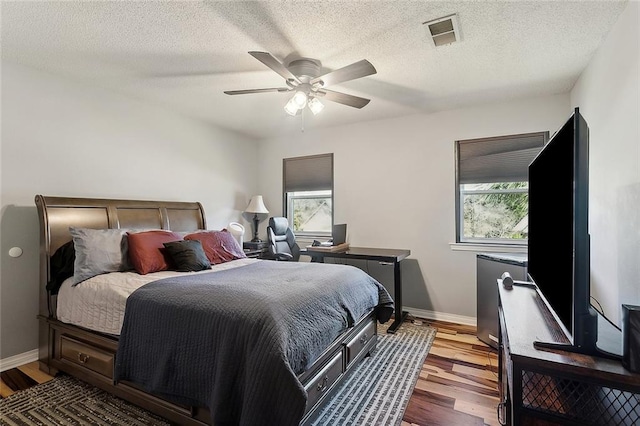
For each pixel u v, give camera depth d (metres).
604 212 2.05
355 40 2.11
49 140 2.62
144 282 2.04
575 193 1.07
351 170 4.16
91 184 2.90
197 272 2.49
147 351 1.68
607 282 1.99
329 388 1.84
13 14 1.83
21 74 2.47
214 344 1.49
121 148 3.14
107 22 1.92
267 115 3.80
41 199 2.44
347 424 1.75
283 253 4.07
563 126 1.27
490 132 3.37
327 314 1.83
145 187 3.36
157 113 3.49
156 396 1.72
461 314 3.48
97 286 2.06
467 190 3.57
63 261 2.37
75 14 1.84
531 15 1.83
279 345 1.37
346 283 2.26
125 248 2.49
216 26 1.96
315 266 2.72
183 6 1.77
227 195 4.42
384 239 3.93
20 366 2.42
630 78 1.67
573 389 1.07
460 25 1.94
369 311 2.54
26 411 1.86
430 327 3.31
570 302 1.14
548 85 2.87
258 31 2.01
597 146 2.19
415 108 3.52
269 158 4.88
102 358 1.97
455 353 2.66
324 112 3.67
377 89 2.98
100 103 2.97
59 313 2.22
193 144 3.92
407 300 3.76
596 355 1.05
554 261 1.40
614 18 1.85
